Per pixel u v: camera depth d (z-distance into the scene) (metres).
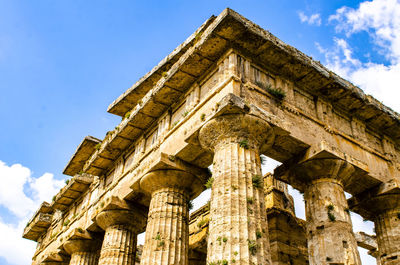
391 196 20.80
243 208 15.56
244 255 14.47
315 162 19.06
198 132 18.61
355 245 17.98
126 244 23.06
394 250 20.28
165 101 22.44
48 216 38.31
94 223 26.09
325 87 21.00
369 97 21.91
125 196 23.12
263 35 18.92
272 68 20.22
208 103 18.95
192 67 20.44
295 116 19.42
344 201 19.03
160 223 19.72
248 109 17.34
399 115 22.88
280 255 24.84
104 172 27.94
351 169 19.61
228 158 16.81
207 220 29.53
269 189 27.09
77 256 27.11
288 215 26.52
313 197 19.16
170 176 20.38
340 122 21.59
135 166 23.27
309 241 18.55
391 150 23.14
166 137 21.41
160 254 18.86
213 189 16.56
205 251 30.20
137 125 24.03
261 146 18.03
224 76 18.73
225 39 19.03
